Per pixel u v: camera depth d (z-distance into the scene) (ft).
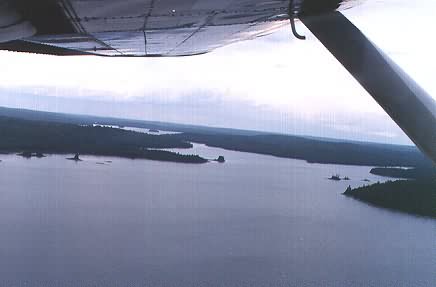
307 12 27.25
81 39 33.88
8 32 22.27
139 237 224.74
